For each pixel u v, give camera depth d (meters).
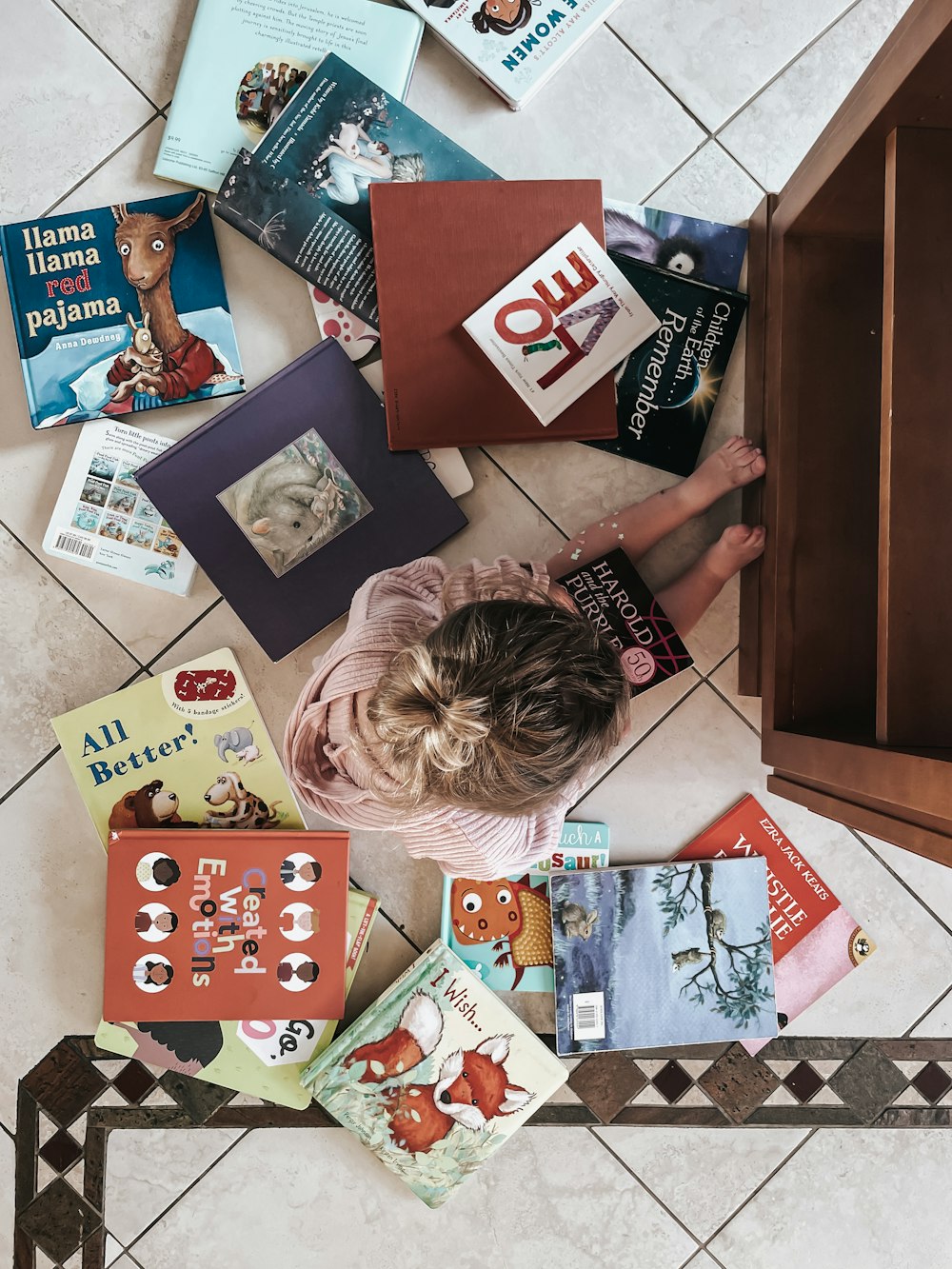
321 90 1.20
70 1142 1.28
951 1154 1.32
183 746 1.24
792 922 1.29
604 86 1.25
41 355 1.21
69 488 1.23
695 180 1.26
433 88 1.25
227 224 1.24
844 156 0.92
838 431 1.12
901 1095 1.31
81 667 1.26
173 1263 1.29
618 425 1.24
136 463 1.24
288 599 1.22
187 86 1.21
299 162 1.20
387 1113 1.24
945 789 0.71
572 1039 1.24
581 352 1.18
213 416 1.23
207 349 1.23
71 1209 1.28
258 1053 1.25
